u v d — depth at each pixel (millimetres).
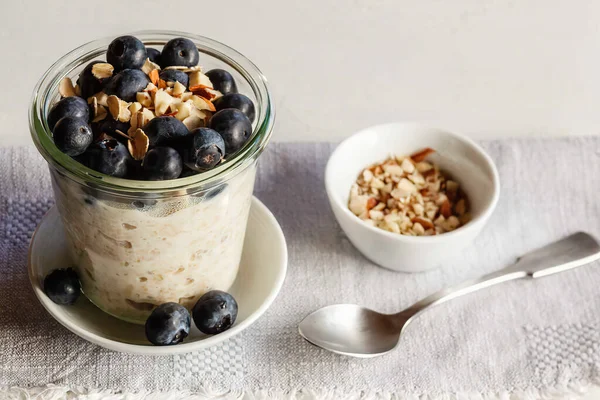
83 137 458
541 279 577
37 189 597
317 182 619
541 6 650
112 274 506
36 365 519
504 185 625
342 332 542
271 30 646
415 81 671
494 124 691
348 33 651
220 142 463
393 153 608
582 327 553
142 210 475
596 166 636
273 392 521
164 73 492
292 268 573
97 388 514
